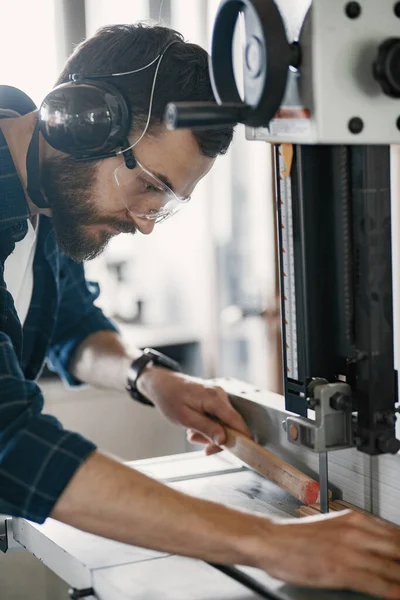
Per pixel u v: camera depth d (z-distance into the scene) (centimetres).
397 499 109
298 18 86
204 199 280
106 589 99
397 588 91
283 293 102
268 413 134
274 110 84
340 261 97
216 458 146
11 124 127
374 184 92
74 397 269
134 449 279
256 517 96
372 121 87
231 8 83
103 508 94
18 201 123
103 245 130
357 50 86
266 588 96
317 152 96
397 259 214
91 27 251
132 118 113
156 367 153
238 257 286
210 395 142
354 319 97
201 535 93
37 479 94
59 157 121
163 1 258
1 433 98
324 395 96
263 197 282
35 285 155
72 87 109
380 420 95
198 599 94
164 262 286
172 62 114
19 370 105
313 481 120
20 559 179
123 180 118
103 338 165
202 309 287
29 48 247
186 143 115
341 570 91
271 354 286
